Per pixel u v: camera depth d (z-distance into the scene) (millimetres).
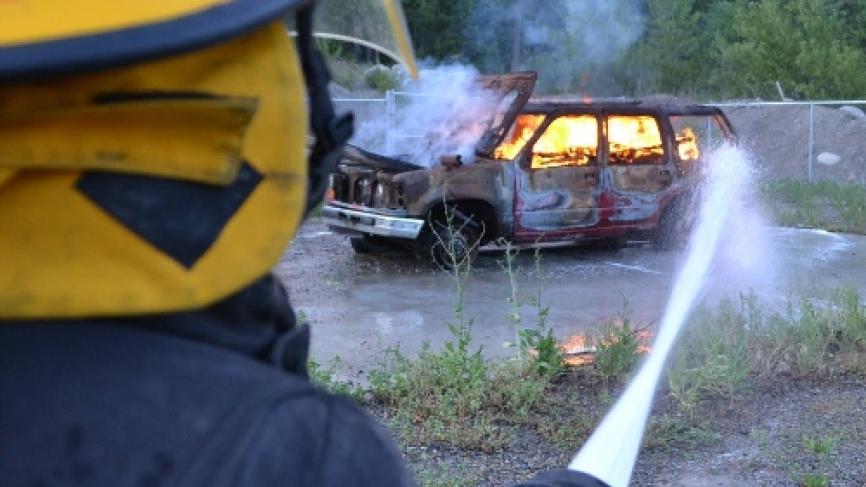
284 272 10695
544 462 4973
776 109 23109
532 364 6039
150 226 824
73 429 810
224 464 810
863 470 4852
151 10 778
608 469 1395
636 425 1469
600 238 11570
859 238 12648
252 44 894
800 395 5906
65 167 795
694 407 5547
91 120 802
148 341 847
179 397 829
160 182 828
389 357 7047
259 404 840
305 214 1014
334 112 1031
